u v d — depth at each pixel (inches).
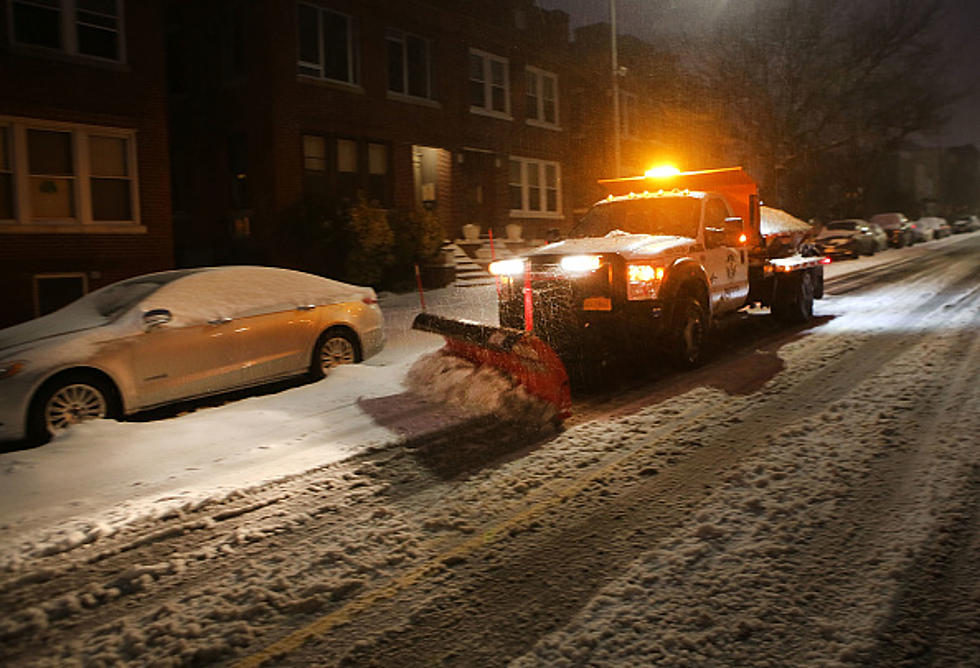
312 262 708.0
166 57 801.6
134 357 275.7
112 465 226.2
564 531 172.7
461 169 893.8
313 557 163.9
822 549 157.1
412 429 257.3
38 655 129.8
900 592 138.6
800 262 475.2
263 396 317.7
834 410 262.8
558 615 136.6
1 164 530.6
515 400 264.5
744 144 1392.7
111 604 147.3
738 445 229.1
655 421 260.7
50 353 258.4
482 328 278.2
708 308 362.6
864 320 494.0
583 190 1201.4
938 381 299.6
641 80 1270.9
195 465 226.1
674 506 184.1
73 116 559.8
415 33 828.0
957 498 179.6
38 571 160.4
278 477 213.8
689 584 145.0
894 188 2412.6
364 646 129.0
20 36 537.3
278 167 692.7
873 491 186.5
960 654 119.9
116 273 587.2
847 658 119.6
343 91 748.0
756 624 129.9
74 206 566.9
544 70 1034.1
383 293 689.6
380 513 186.5
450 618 137.1
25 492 205.5
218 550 169.5
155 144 607.2
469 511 186.7
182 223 805.2
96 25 574.2
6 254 528.4
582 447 234.4
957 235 2086.6
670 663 120.3
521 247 959.6
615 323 312.8
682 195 378.0
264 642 131.5
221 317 301.3
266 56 689.0
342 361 347.6
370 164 788.0
